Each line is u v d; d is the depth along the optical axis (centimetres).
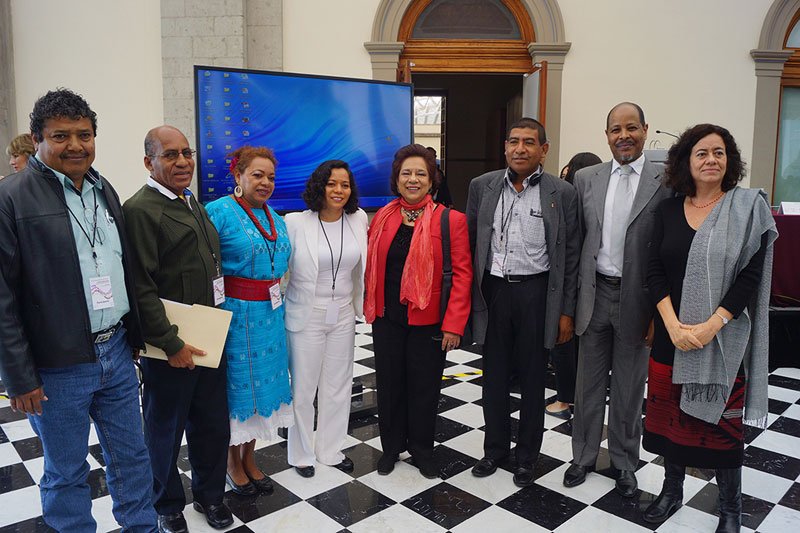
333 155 403
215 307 231
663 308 233
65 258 178
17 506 259
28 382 174
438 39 661
